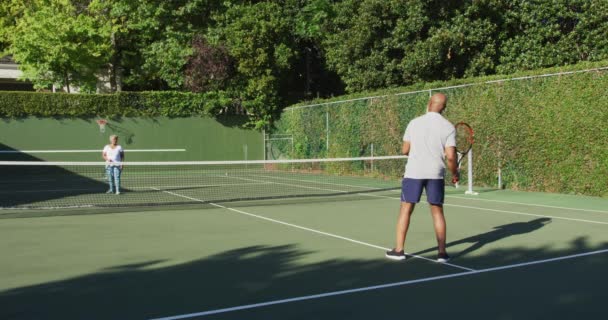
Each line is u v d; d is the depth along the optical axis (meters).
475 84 15.29
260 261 5.85
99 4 26.05
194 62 25.81
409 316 3.96
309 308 4.16
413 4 20.41
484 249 6.41
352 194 13.82
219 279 5.07
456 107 15.90
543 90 13.41
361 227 8.22
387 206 11.07
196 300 4.39
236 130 27.48
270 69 26.36
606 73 11.98
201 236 7.45
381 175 19.14
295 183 17.75
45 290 4.72
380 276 5.16
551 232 7.59
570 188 12.88
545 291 4.61
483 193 13.43
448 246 6.62
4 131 23.27
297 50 28.14
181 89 28.27
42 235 7.58
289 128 25.83
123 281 5.02
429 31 20.34
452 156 5.65
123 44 28.19
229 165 27.34
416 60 20.30
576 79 12.62
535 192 13.53
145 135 25.77
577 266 5.52
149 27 26.84
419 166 5.70
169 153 26.27
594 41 17.61
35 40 24.12
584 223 8.45
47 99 23.86
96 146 24.88
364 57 23.27
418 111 17.25
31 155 23.70
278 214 9.82
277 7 27.27
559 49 18.27
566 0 18.16
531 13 18.98
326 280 5.02
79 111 24.42
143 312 4.08
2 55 27.30
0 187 16.89
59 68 25.39
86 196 13.62
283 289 4.71
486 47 19.78
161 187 16.59
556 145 13.13
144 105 25.64
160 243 6.93
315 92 31.88
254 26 26.00
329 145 22.22
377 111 19.20
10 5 28.89
